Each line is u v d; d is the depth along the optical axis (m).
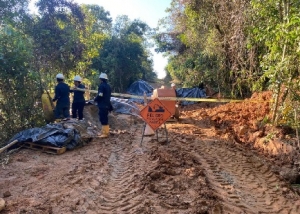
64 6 15.30
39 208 4.32
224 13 13.15
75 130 8.20
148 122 8.28
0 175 5.81
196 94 19.95
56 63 14.40
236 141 9.17
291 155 6.82
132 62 32.03
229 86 16.64
